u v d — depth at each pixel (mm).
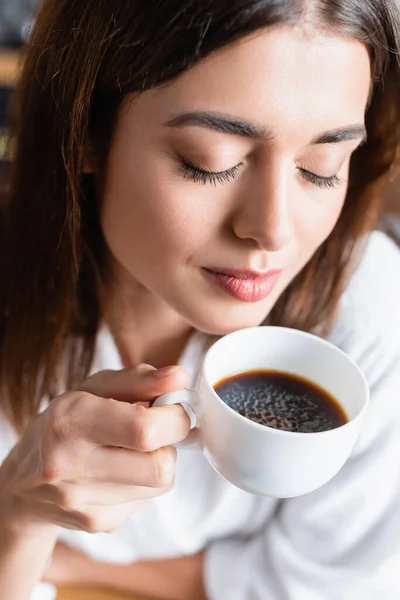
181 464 607
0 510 466
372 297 608
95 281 564
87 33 439
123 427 390
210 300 456
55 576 643
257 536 665
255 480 387
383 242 657
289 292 583
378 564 595
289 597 604
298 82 381
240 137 393
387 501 604
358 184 555
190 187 416
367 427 585
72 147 468
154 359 607
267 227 414
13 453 455
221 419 374
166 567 653
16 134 549
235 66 377
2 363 603
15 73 567
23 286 574
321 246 570
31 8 1128
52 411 410
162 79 390
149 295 561
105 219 479
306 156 410
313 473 380
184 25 377
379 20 406
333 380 427
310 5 371
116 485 417
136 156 422
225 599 627
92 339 587
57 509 435
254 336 433
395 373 594
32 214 548
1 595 490
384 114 510
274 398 422
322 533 613
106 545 643
